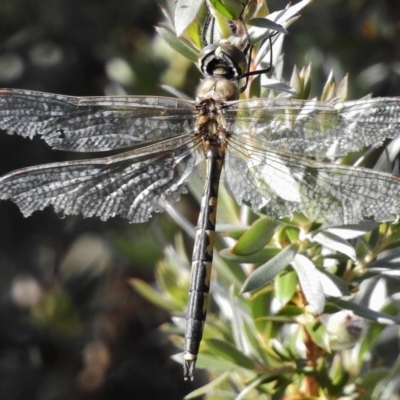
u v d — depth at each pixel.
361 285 0.98
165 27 0.97
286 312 0.96
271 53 0.97
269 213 0.97
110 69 1.07
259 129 0.98
